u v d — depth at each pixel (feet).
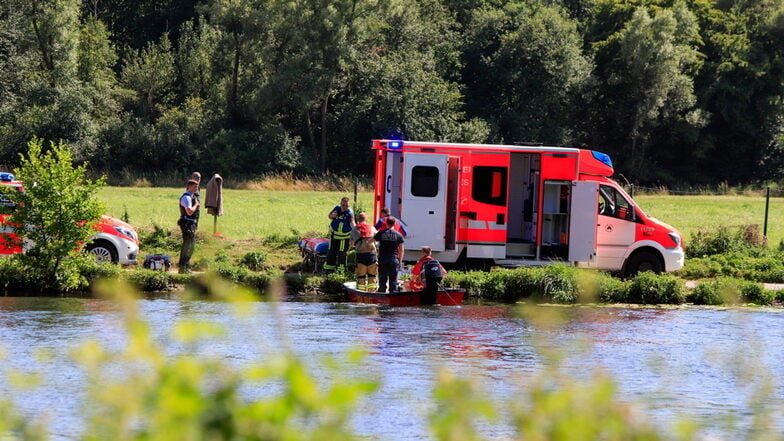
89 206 268.00
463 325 223.30
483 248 299.99
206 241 334.24
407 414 132.05
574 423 39.09
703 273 327.26
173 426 35.17
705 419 132.05
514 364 174.09
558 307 265.13
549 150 302.25
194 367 36.91
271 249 336.29
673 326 228.84
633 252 307.78
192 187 288.30
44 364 158.61
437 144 297.94
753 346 182.60
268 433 35.47
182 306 242.37
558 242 306.35
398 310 248.73
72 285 267.39
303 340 193.88
